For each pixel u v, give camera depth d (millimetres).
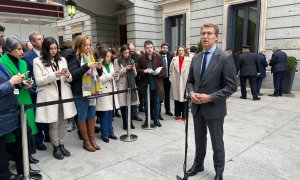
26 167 2967
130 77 4781
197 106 2889
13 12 9188
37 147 4016
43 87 3404
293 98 8000
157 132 4805
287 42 9258
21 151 3055
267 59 9836
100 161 3535
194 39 12180
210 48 2762
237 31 10992
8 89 2600
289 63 8516
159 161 3506
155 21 13828
